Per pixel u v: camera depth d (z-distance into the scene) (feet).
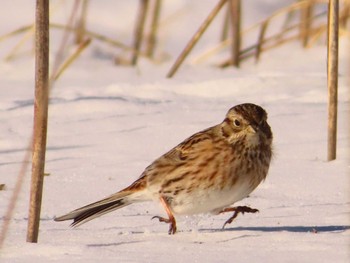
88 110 50.42
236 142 32.45
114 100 51.78
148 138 45.32
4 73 64.95
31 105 51.44
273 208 34.65
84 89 56.24
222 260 26.73
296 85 56.13
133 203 35.81
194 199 32.60
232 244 29.17
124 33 76.69
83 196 36.94
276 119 47.65
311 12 71.05
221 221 33.47
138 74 64.23
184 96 54.29
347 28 68.39
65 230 31.55
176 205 32.86
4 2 83.41
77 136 45.70
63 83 60.85
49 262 26.84
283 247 28.35
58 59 27.76
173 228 31.17
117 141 44.91
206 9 83.30
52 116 49.42
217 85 55.88
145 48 72.59
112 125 47.47
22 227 31.99
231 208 32.94
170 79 59.41
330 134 41.01
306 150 42.65
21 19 79.92
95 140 45.11
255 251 27.94
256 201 35.68
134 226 32.50
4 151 43.55
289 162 41.01
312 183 37.99
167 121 48.03
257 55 66.90
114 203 32.89
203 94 54.90
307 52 69.82
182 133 45.93
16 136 45.52
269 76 57.93
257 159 32.81
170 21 72.43
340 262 26.21
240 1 65.72
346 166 40.22
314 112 48.98
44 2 28.76
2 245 28.60
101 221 33.17
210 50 70.74
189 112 49.88
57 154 43.01
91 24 80.53
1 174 40.14
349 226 31.42
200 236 30.42
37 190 29.25
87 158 42.42
